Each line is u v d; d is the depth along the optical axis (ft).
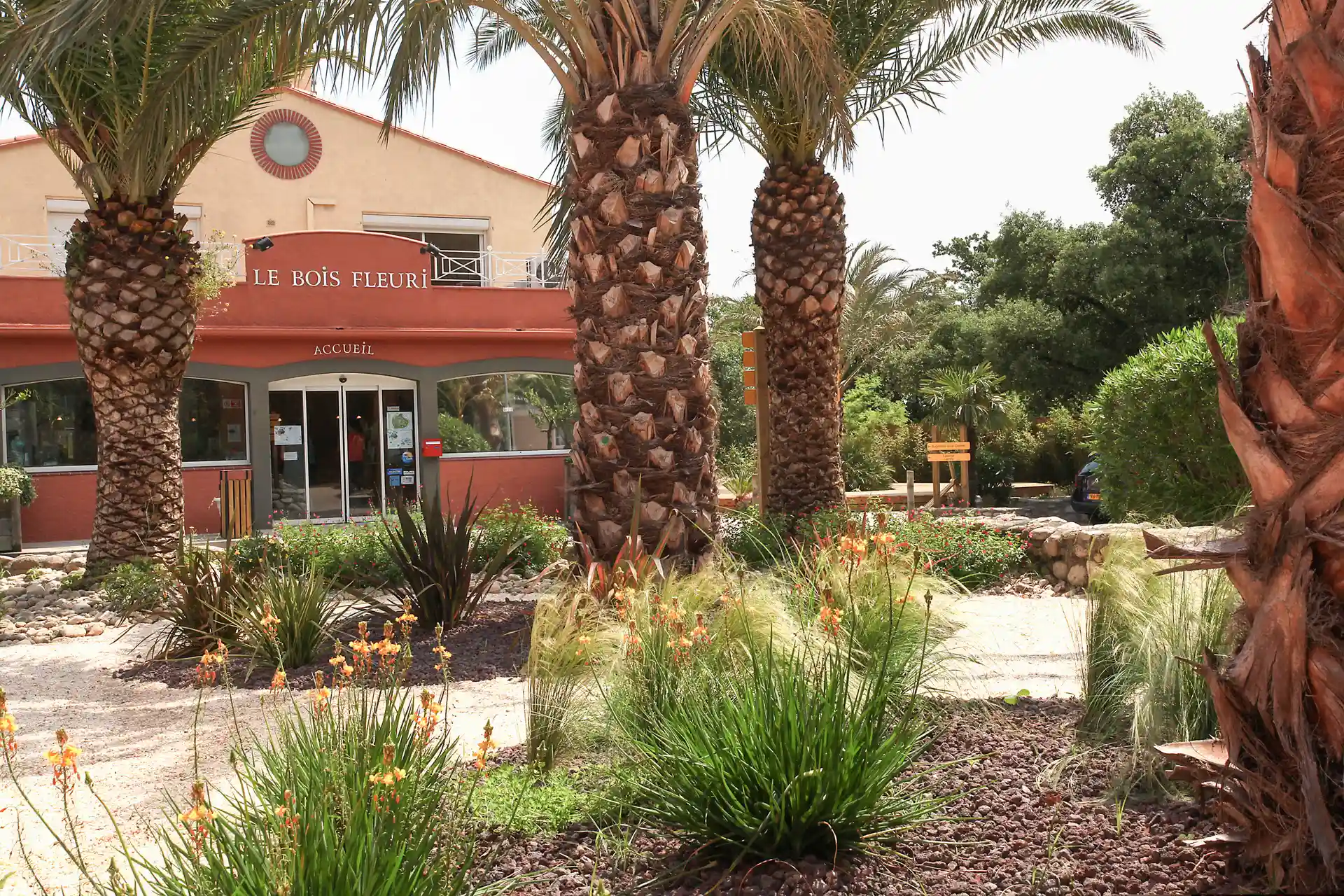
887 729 11.87
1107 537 27.84
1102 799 11.11
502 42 43.47
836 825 10.14
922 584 18.63
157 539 35.91
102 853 11.81
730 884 9.66
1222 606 12.84
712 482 24.03
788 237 38.78
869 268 87.86
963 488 59.41
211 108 31.76
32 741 17.17
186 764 15.33
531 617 23.21
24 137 68.23
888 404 96.37
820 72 28.55
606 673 14.05
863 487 84.38
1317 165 7.36
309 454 60.49
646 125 23.18
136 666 23.03
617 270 23.26
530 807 11.21
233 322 58.34
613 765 12.05
